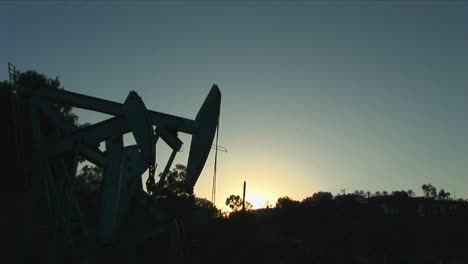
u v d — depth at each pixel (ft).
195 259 103.60
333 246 190.80
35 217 70.23
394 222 287.69
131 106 64.75
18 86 70.64
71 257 65.36
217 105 70.23
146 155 62.34
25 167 72.13
